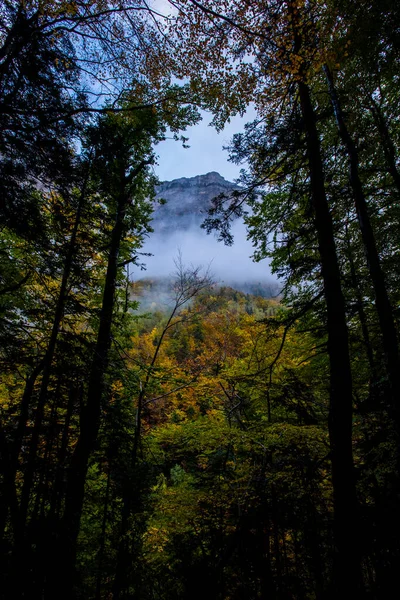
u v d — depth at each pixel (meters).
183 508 5.93
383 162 8.05
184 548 5.19
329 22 4.63
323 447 5.84
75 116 4.81
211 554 5.23
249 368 10.12
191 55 4.98
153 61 5.26
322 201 5.40
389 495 5.02
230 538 5.33
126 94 6.39
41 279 5.52
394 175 7.08
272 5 4.32
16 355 4.52
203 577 4.69
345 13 4.52
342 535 4.07
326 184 7.70
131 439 6.95
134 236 9.52
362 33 4.52
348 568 3.90
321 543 5.29
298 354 9.83
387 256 8.31
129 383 7.87
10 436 4.41
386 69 5.41
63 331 5.25
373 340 8.09
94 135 5.05
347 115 6.18
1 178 3.81
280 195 9.02
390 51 4.96
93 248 5.96
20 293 5.97
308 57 4.63
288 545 6.03
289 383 7.70
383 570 4.39
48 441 4.85
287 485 5.66
